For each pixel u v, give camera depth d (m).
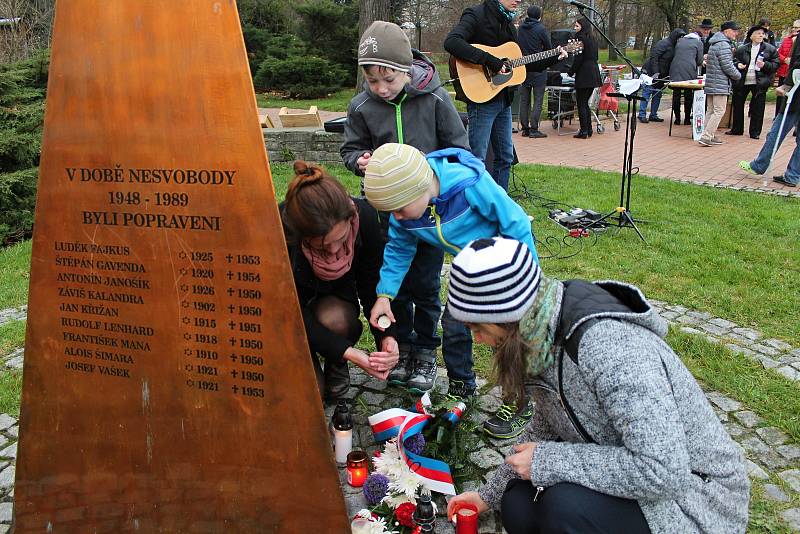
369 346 3.77
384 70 2.81
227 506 2.12
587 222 5.77
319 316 2.69
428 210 2.44
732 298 4.30
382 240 2.75
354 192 7.48
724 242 5.32
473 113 5.94
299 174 2.19
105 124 1.93
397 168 2.21
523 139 11.41
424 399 2.74
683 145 10.53
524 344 1.67
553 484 1.75
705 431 1.71
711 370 3.39
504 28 5.88
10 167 6.60
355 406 3.19
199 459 2.10
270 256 1.89
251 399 2.02
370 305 2.98
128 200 1.96
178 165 1.90
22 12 12.34
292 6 20.86
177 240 1.95
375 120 3.17
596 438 1.72
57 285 2.09
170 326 2.02
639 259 5.04
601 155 9.70
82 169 1.98
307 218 2.10
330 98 18.23
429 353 3.31
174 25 1.82
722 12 22.88
